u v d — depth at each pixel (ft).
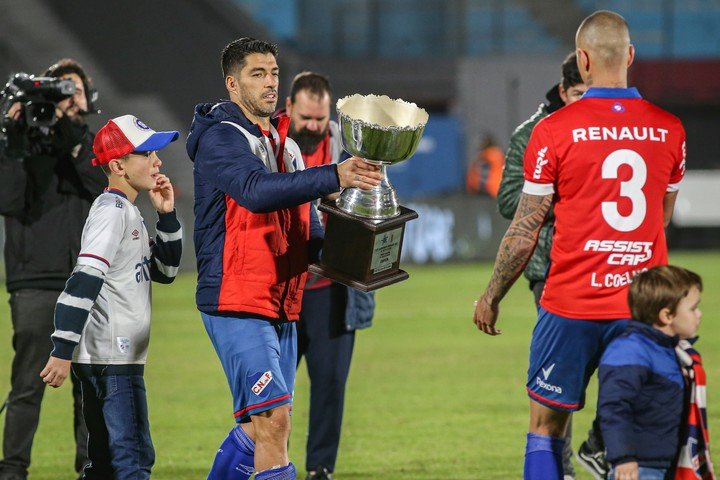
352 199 30.86
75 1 164.45
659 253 30.83
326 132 42.57
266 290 31.63
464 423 52.34
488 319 32.50
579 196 30.45
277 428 31.35
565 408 31.53
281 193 29.58
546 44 191.21
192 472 43.34
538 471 31.63
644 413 27.63
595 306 30.55
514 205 39.60
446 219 133.28
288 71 172.86
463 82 183.73
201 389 61.36
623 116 30.53
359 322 41.65
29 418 38.65
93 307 32.68
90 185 38.96
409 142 29.17
